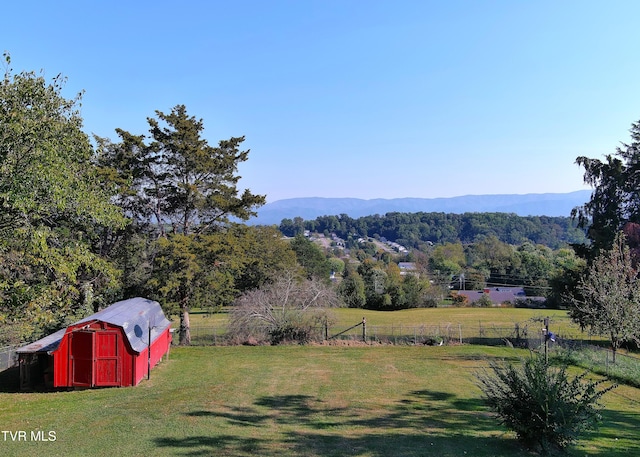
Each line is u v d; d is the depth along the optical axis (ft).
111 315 58.80
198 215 96.73
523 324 129.90
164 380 59.57
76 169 57.72
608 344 96.17
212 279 90.02
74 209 55.88
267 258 160.56
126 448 32.68
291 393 52.90
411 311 198.70
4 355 67.82
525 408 32.14
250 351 86.33
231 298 99.35
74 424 39.11
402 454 31.71
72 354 54.90
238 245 95.25
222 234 95.14
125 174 86.63
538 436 32.17
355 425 39.88
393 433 37.27
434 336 100.53
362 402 49.06
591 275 73.20
